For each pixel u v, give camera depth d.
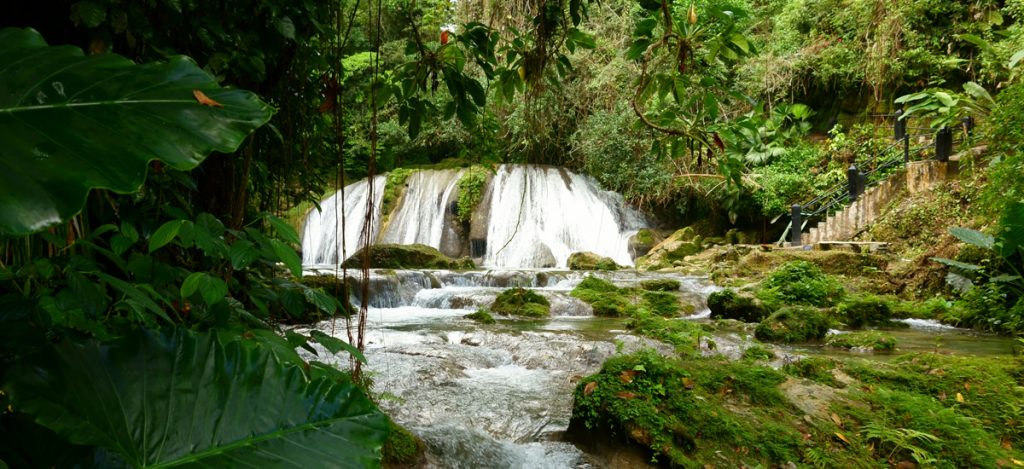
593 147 15.28
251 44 2.54
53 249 1.66
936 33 14.19
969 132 11.88
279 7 2.52
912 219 11.45
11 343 1.08
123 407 0.79
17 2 2.00
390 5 3.81
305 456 0.83
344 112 4.52
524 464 3.24
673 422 3.09
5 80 0.71
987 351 6.29
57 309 1.21
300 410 0.89
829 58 15.00
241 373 0.89
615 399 3.32
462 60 2.78
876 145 14.55
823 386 3.50
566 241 16.28
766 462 2.86
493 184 16.86
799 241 12.91
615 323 8.42
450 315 9.26
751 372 3.60
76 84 0.73
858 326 8.21
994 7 13.88
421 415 3.96
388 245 13.80
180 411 0.82
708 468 2.83
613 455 3.18
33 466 0.77
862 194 12.87
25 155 0.63
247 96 0.82
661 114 3.00
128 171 0.65
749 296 8.83
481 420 3.96
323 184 4.43
